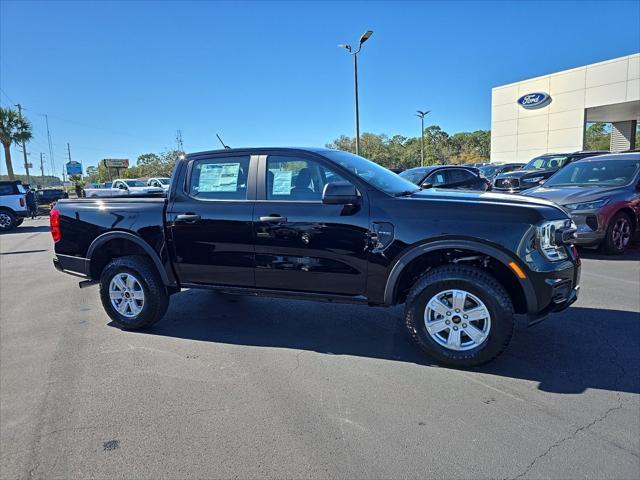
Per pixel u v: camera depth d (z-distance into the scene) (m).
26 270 8.68
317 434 2.84
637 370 3.59
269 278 4.25
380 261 3.82
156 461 2.63
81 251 4.98
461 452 2.62
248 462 2.59
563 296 3.62
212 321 5.06
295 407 3.17
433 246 3.65
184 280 4.61
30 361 4.14
